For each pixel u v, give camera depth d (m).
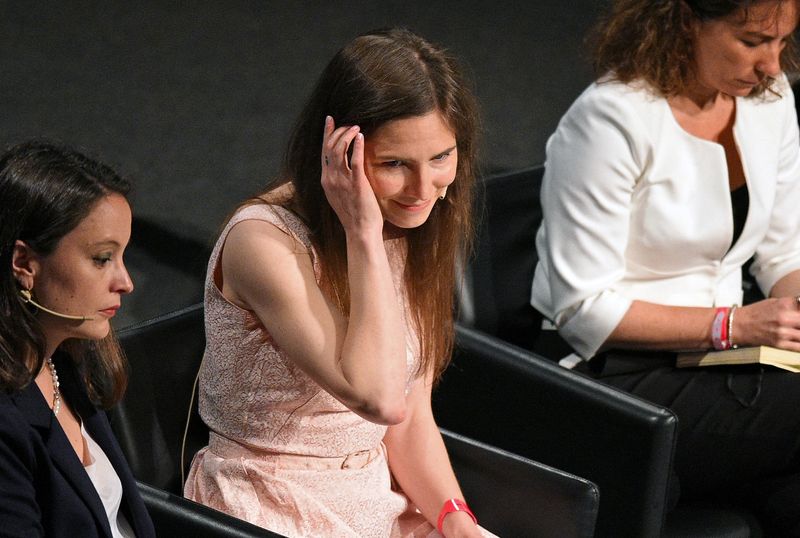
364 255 6.73
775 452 9.34
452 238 7.54
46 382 5.85
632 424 8.39
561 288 9.45
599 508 8.68
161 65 18.77
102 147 16.30
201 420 7.81
